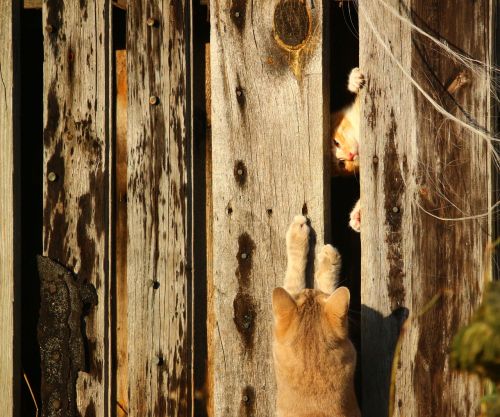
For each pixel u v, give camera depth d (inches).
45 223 213.5
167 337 209.0
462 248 198.4
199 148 225.9
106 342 210.8
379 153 202.5
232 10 208.4
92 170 211.8
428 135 199.9
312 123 205.6
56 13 213.5
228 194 208.5
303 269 204.7
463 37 198.4
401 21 201.0
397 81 201.5
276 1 206.8
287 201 206.5
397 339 200.7
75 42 212.8
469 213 197.9
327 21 207.5
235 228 208.2
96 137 211.8
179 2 208.7
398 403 199.8
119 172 237.6
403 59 201.0
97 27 211.8
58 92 213.3
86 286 211.5
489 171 196.9
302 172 206.1
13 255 213.3
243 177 208.1
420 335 199.5
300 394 193.5
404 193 201.0
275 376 205.0
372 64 203.0
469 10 198.1
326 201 207.2
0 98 214.7
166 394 209.0
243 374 207.5
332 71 252.5
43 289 213.2
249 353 207.3
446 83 199.2
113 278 213.2
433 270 199.6
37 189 235.3
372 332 202.5
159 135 209.3
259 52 207.5
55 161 213.3
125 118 236.7
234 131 208.4
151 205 209.8
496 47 201.6
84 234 211.9
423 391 199.0
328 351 194.5
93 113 211.9
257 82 207.5
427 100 199.8
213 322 222.4
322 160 204.8
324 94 206.5
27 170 229.8
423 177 199.9
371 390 202.4
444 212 199.2
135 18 210.4
